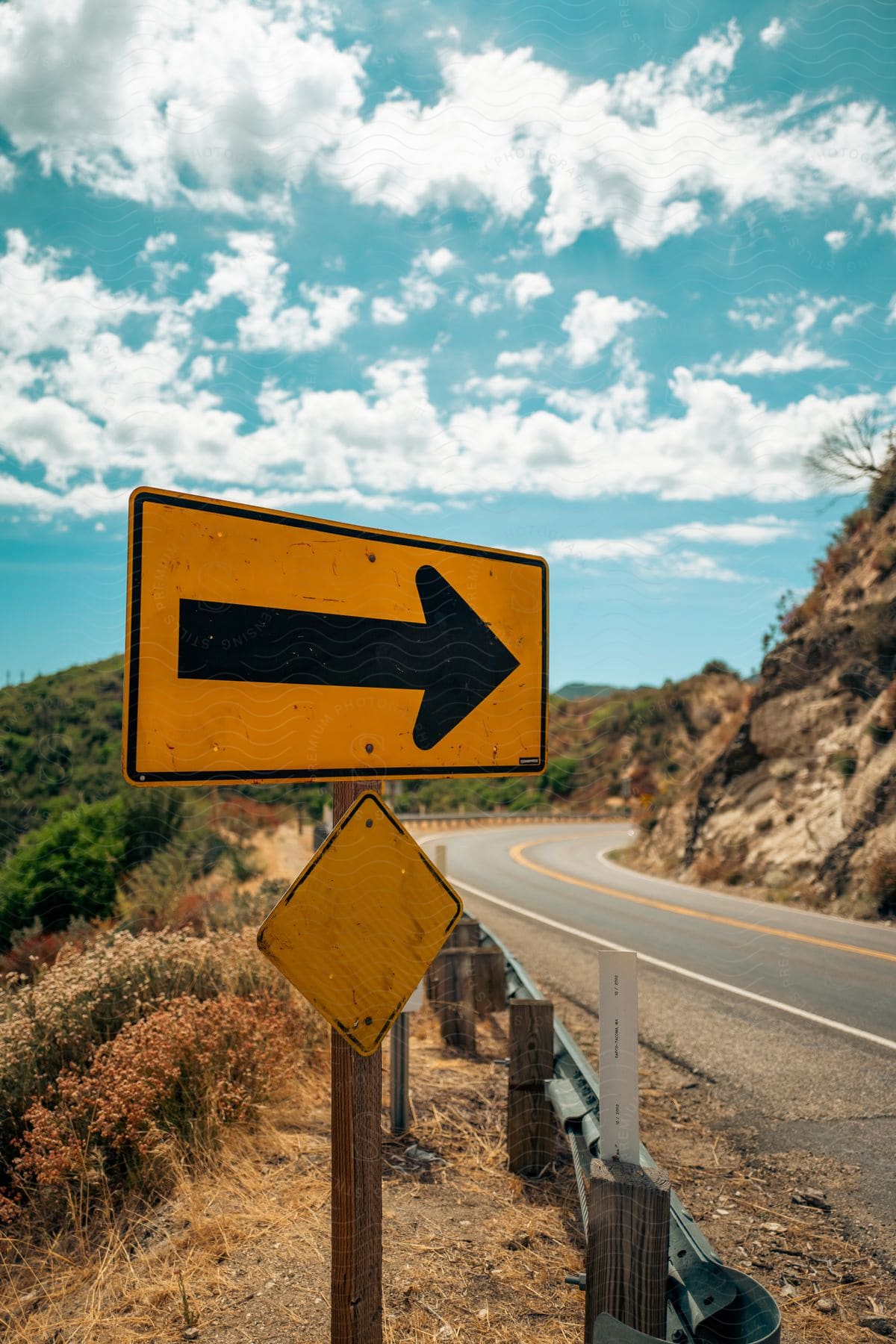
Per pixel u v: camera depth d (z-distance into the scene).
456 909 2.15
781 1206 3.40
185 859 12.87
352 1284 1.90
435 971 5.81
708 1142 4.03
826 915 11.12
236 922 7.47
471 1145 3.93
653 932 9.69
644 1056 5.28
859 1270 2.94
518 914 11.12
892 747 12.71
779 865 13.73
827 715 15.61
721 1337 1.98
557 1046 4.33
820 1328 2.61
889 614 14.51
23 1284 3.01
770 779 16.11
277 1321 2.56
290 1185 3.45
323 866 1.92
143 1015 4.54
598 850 23.75
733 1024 5.89
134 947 4.95
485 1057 5.31
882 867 10.88
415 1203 3.35
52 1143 3.50
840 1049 5.35
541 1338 2.47
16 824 12.59
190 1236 3.07
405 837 2.08
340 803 2.04
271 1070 4.23
